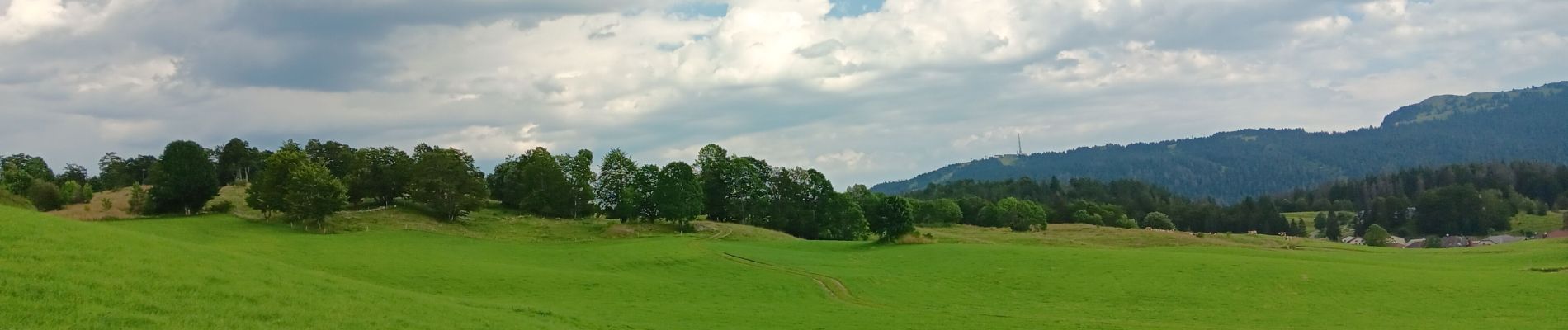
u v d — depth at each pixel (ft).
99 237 147.74
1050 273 276.82
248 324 112.37
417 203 485.15
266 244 307.99
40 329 93.81
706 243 390.42
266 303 126.82
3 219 143.13
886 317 197.67
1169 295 233.96
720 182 573.74
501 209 539.29
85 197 485.56
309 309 128.88
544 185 519.60
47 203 433.89
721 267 301.63
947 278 277.44
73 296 107.96
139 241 155.43
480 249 349.20
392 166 497.87
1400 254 375.66
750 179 572.51
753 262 323.78
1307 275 253.85
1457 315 200.03
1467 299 217.77
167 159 416.05
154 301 113.70
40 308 101.14
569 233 435.53
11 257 119.85
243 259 167.43
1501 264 304.09
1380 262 322.14
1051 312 214.69
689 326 173.17
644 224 478.18
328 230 379.35
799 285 262.67
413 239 369.71
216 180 434.71
